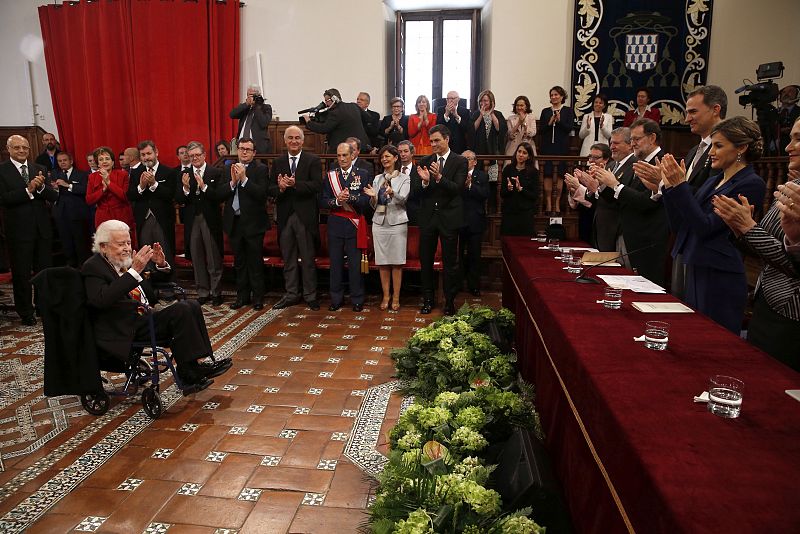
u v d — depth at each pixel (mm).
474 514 1921
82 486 2861
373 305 6449
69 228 7926
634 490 1396
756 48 8758
